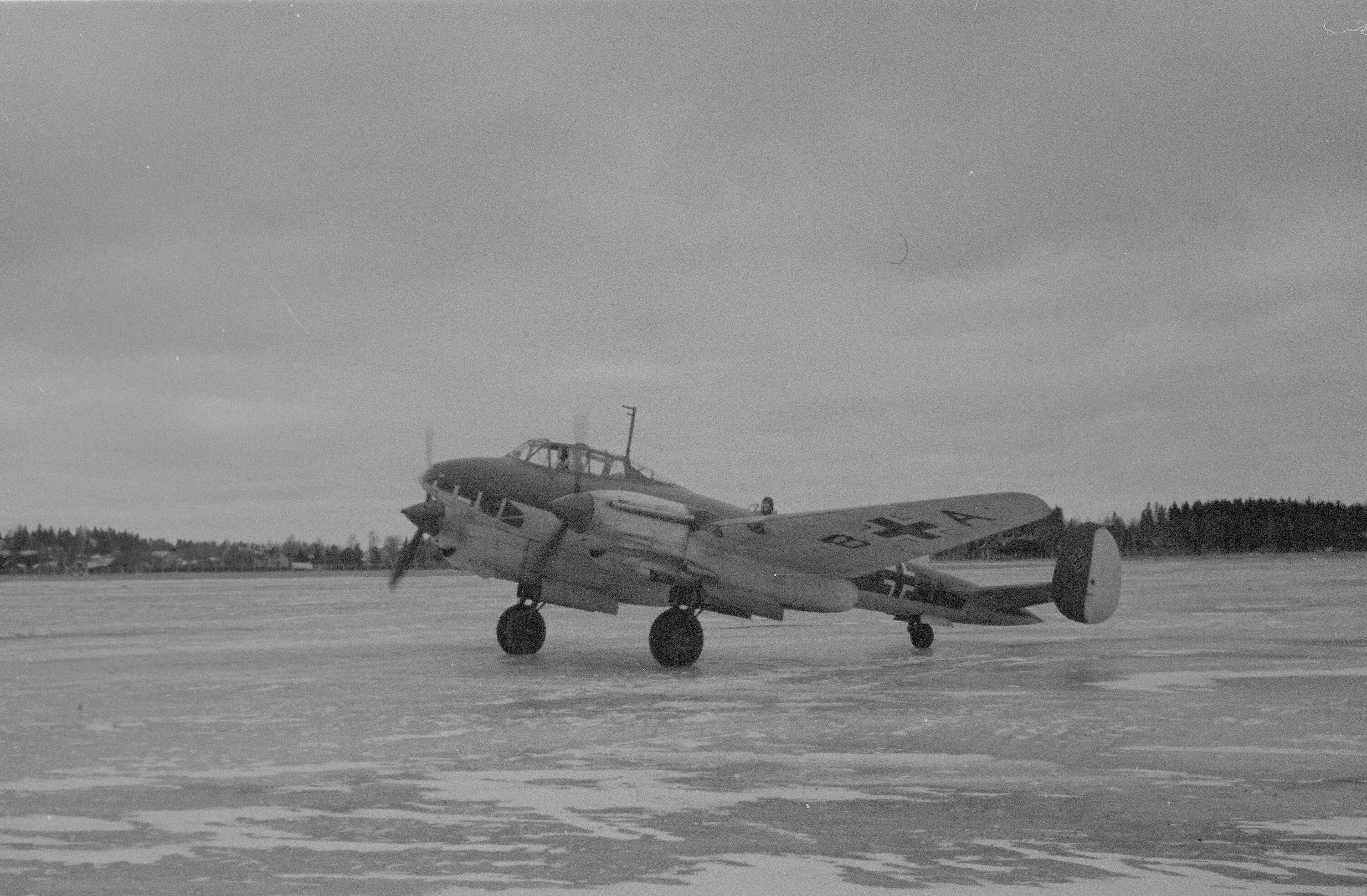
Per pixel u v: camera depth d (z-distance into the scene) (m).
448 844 7.49
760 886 6.60
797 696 15.30
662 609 47.62
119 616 40.34
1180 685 16.44
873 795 8.96
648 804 8.66
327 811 8.41
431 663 20.45
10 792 9.09
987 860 7.10
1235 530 150.88
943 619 24.97
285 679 17.72
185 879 6.68
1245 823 8.05
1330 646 23.14
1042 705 14.21
